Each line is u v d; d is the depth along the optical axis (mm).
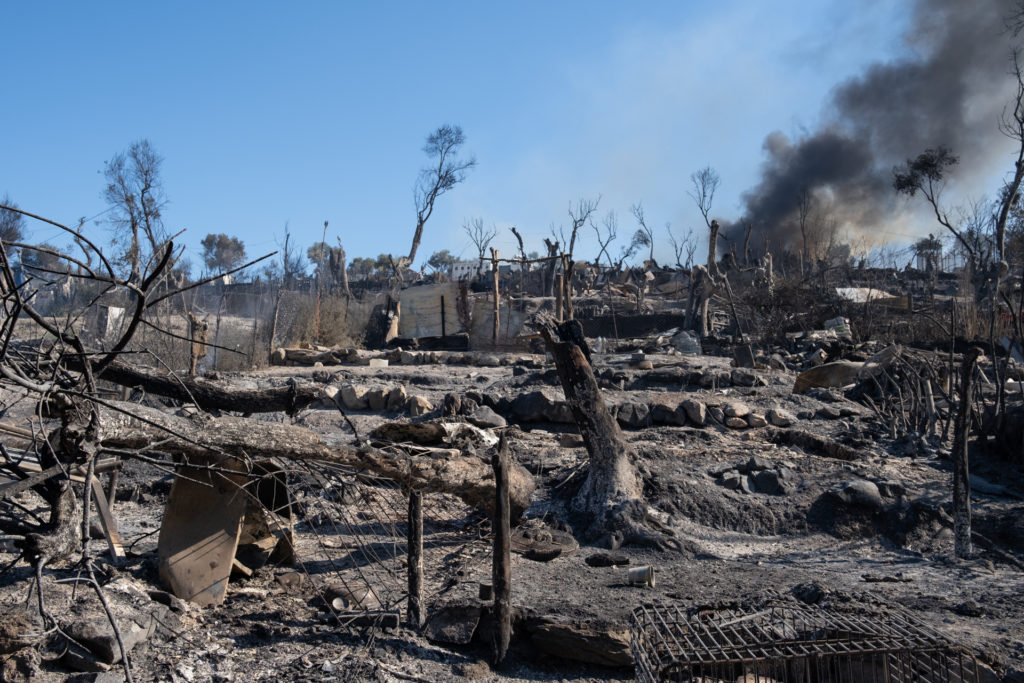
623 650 5477
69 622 5031
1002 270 22453
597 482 8867
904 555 7992
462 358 22438
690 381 15320
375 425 13070
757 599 5996
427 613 6043
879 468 9859
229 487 6375
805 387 14609
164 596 5812
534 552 7543
